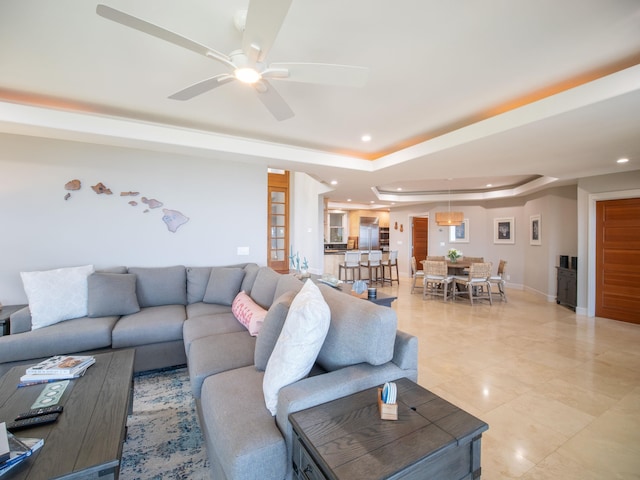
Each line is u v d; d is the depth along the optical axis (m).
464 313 5.05
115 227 3.48
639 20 1.65
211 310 3.19
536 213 6.58
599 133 2.78
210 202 4.00
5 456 1.09
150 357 2.72
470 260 7.04
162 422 2.07
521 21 1.65
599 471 1.67
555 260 5.99
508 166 4.14
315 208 7.36
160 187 3.71
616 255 4.57
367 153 4.39
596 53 1.96
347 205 9.94
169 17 1.65
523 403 2.33
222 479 1.31
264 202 4.35
